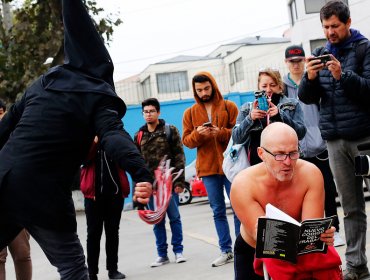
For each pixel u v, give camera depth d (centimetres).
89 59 375
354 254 510
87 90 362
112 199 636
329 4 502
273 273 338
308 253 334
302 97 517
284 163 338
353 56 498
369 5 2983
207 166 651
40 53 1855
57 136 357
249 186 355
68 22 375
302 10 3291
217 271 625
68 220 364
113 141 348
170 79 4653
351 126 495
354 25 3028
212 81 657
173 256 766
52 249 367
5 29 1922
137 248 879
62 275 369
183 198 1666
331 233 331
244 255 380
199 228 1016
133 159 342
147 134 716
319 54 518
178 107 2030
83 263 374
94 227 632
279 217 325
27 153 355
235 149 525
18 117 386
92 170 629
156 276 644
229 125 657
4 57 1841
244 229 368
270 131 345
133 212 1608
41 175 354
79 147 365
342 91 497
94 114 361
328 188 650
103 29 1833
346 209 512
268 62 4316
